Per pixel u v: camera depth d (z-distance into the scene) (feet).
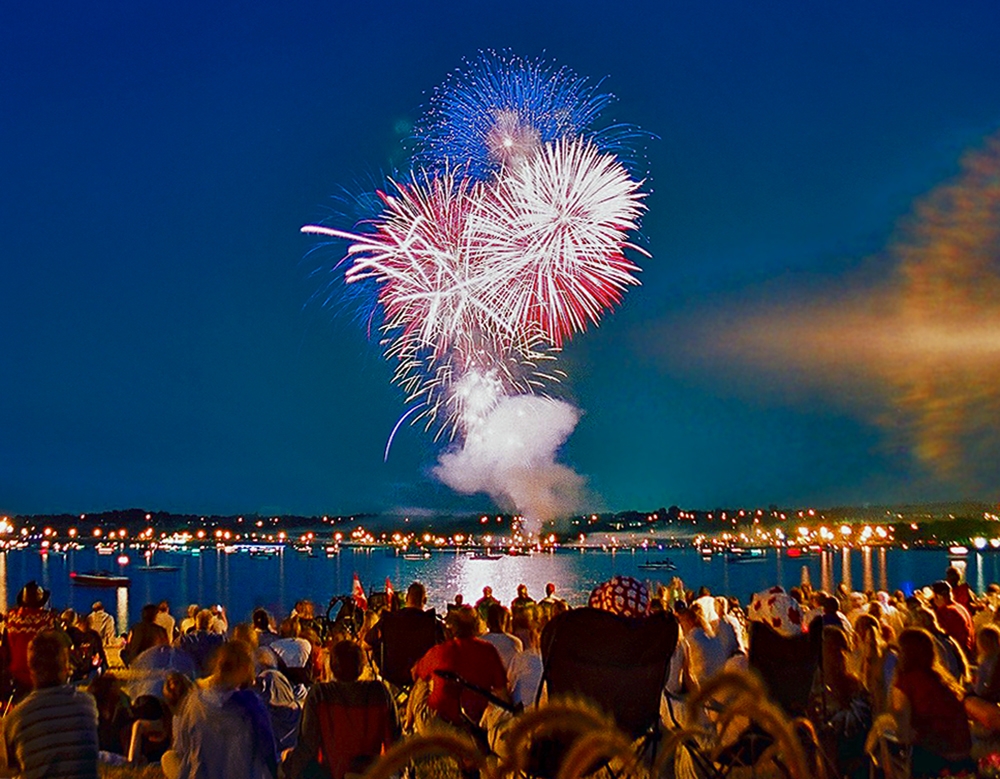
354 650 25.98
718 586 355.15
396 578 427.33
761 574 451.53
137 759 37.63
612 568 523.29
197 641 42.11
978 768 29.40
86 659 58.23
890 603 62.49
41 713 22.79
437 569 532.32
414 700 33.27
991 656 34.65
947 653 39.75
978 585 288.10
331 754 25.20
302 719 25.67
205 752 24.47
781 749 11.28
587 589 310.65
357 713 25.32
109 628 81.56
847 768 29.53
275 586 396.98
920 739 29.27
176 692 32.09
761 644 29.27
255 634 37.81
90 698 23.50
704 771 23.70
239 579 462.19
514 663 33.24
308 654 45.11
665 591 61.77
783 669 29.12
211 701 24.63
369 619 50.72
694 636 37.63
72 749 22.80
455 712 30.42
